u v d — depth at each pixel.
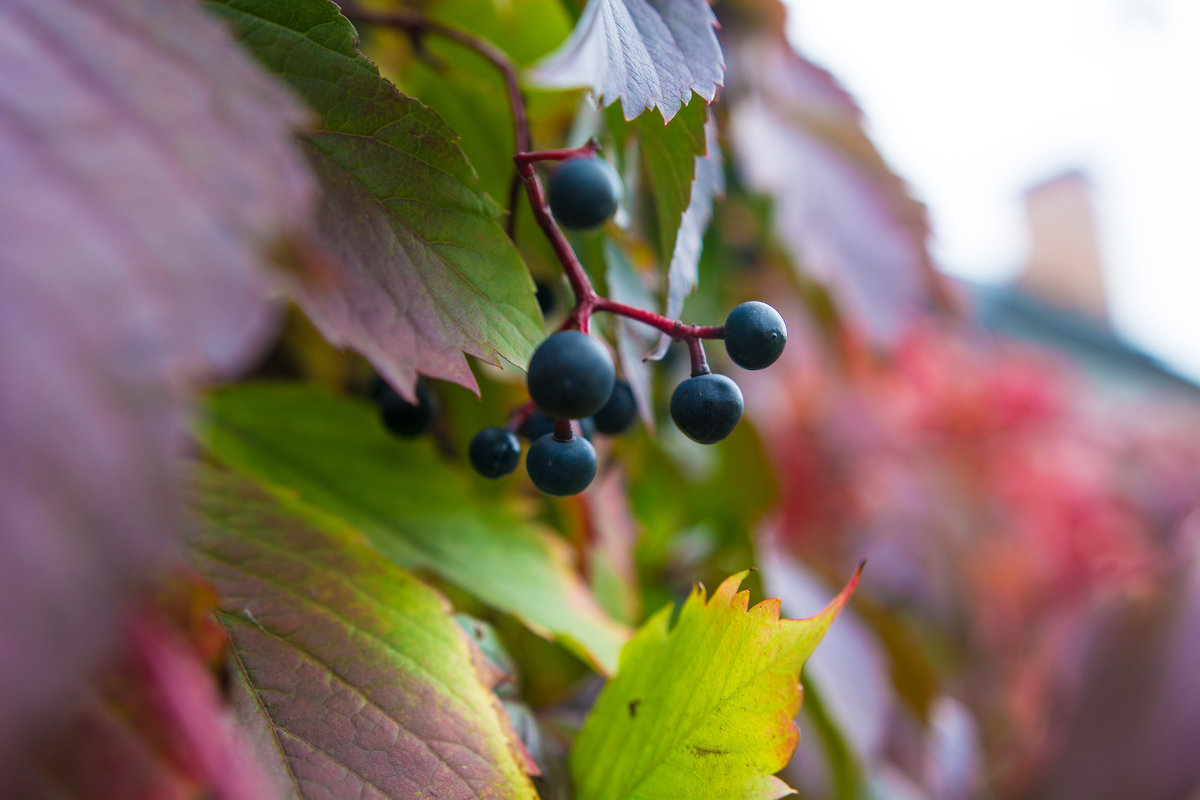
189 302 0.08
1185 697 0.37
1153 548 0.59
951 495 0.54
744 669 0.13
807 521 0.44
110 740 0.09
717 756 0.13
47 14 0.09
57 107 0.08
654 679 0.14
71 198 0.08
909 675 0.30
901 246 0.29
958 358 0.61
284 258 0.09
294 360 0.20
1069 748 0.39
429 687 0.13
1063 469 0.59
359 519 0.17
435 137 0.12
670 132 0.14
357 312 0.12
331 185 0.12
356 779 0.12
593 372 0.12
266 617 0.13
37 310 0.07
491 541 0.17
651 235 0.20
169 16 0.09
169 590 0.11
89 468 0.07
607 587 0.20
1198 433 0.76
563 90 0.19
